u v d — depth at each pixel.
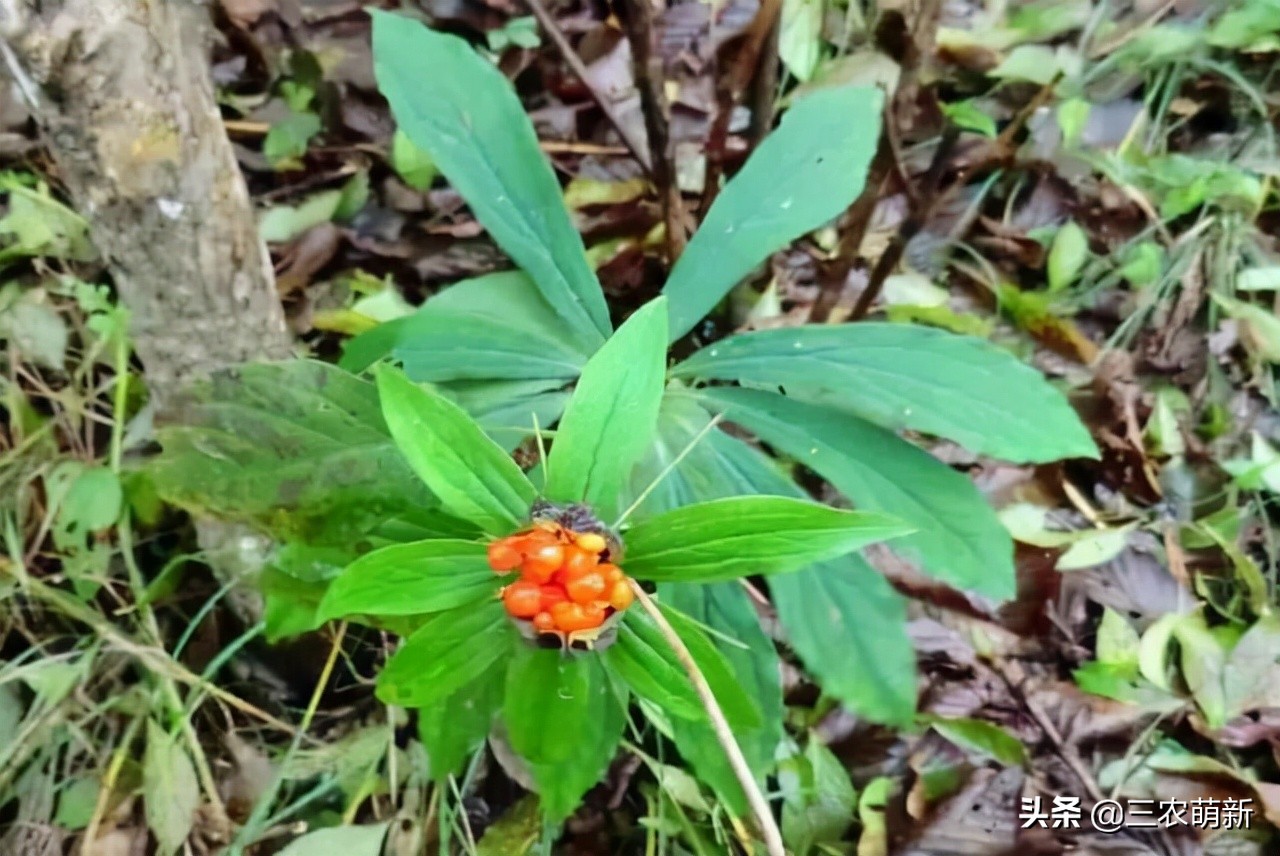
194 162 0.33
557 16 0.62
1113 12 0.65
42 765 0.42
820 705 0.46
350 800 0.43
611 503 0.27
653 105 0.43
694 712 0.28
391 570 0.26
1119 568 0.51
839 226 0.60
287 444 0.31
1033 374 0.37
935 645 0.48
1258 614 0.49
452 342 0.38
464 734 0.36
